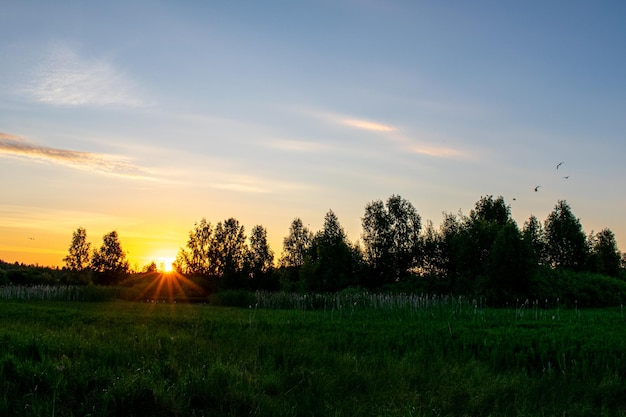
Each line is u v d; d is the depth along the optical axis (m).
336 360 11.77
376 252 49.72
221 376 9.57
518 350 13.91
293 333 16.58
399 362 11.92
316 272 44.78
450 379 10.71
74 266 58.41
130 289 39.34
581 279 38.28
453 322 20.38
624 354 12.90
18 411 7.87
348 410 8.86
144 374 9.57
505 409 9.40
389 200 50.69
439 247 47.06
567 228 48.62
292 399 9.27
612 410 9.77
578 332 16.50
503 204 49.31
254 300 32.59
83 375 9.34
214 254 55.50
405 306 27.05
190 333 16.02
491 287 34.06
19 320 18.44
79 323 18.06
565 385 10.85
